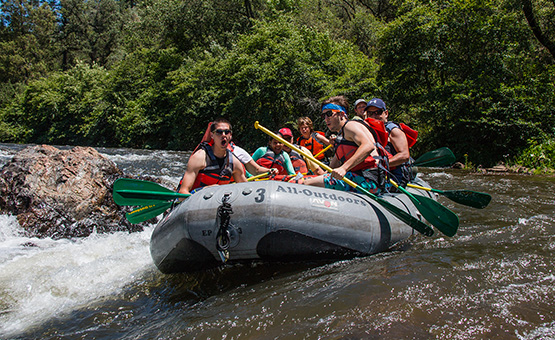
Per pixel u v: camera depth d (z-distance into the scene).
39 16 46.78
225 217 2.71
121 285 2.94
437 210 3.43
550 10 13.47
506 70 12.27
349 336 1.82
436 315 1.98
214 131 3.25
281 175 4.53
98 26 47.56
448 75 14.09
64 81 28.95
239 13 25.31
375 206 3.20
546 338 1.76
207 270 3.03
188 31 24.62
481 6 12.74
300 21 22.59
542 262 2.67
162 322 2.26
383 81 14.90
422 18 13.38
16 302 2.72
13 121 32.50
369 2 28.23
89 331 2.25
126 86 25.02
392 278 2.46
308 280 2.59
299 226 2.78
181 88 19.77
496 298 2.14
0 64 41.69
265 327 1.99
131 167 9.27
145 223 4.81
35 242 4.01
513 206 4.84
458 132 13.02
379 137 3.55
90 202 4.57
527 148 11.22
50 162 4.70
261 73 16.47
